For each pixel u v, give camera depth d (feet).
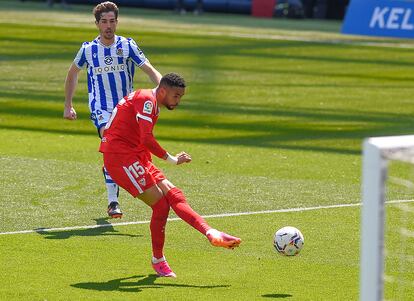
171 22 441.27
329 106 198.29
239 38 363.15
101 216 100.37
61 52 293.64
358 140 157.28
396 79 250.78
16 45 309.01
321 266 82.12
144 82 229.66
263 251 86.94
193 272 79.46
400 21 390.63
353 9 403.13
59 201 106.93
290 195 113.09
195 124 170.40
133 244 88.84
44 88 211.82
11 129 158.40
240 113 185.06
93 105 100.68
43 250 85.66
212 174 125.29
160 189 77.61
